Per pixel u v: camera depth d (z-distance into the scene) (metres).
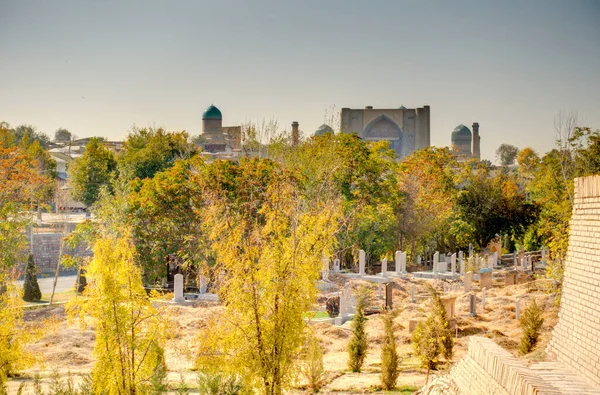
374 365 25.50
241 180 40.81
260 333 17.78
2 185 59.06
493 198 65.69
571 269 16.33
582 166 53.62
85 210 95.38
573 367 15.60
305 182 46.94
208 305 37.12
